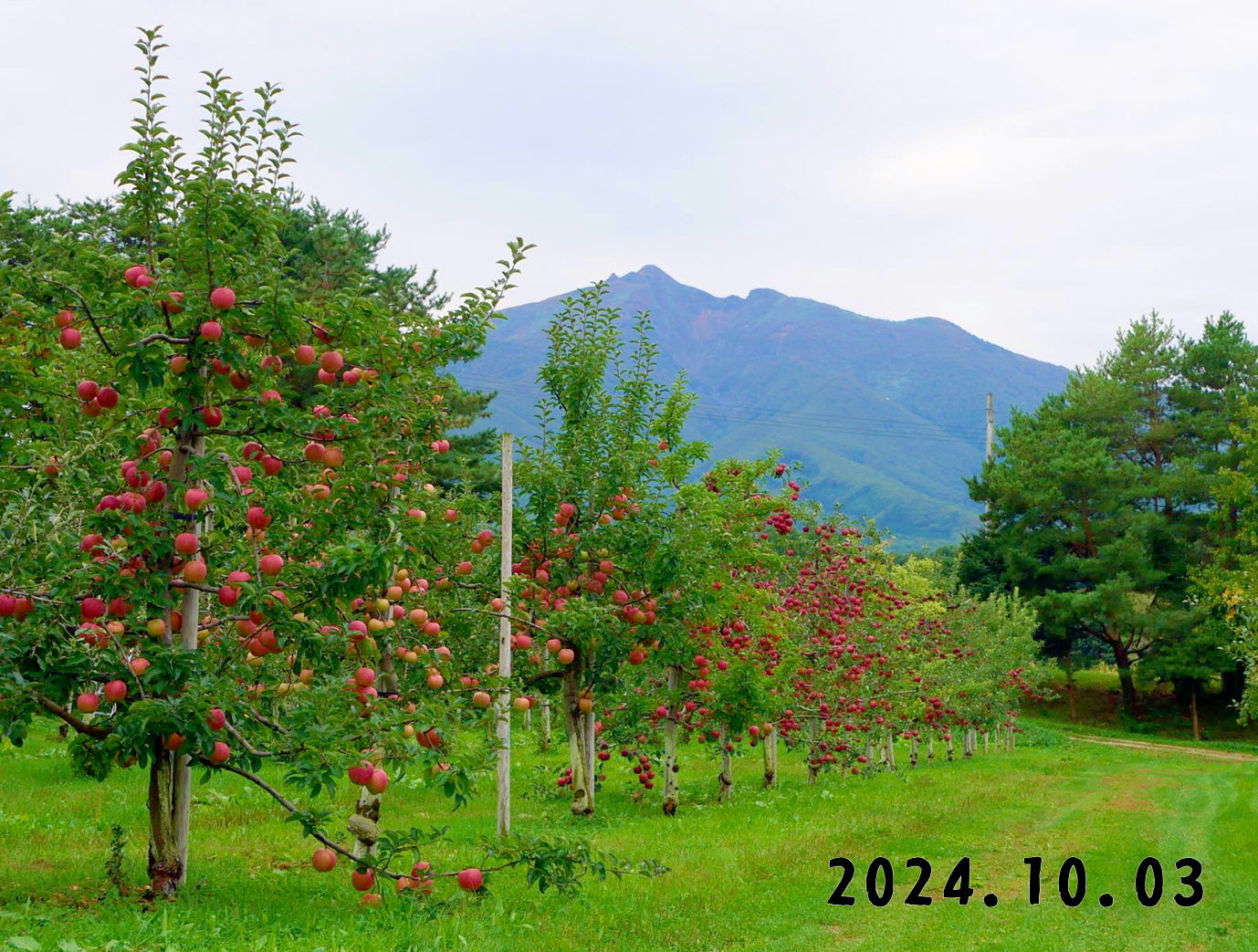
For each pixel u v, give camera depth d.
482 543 13.80
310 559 9.10
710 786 20.77
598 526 14.93
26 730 7.58
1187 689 53.00
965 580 59.06
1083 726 54.47
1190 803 20.22
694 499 14.78
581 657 15.45
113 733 7.60
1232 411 56.66
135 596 7.82
